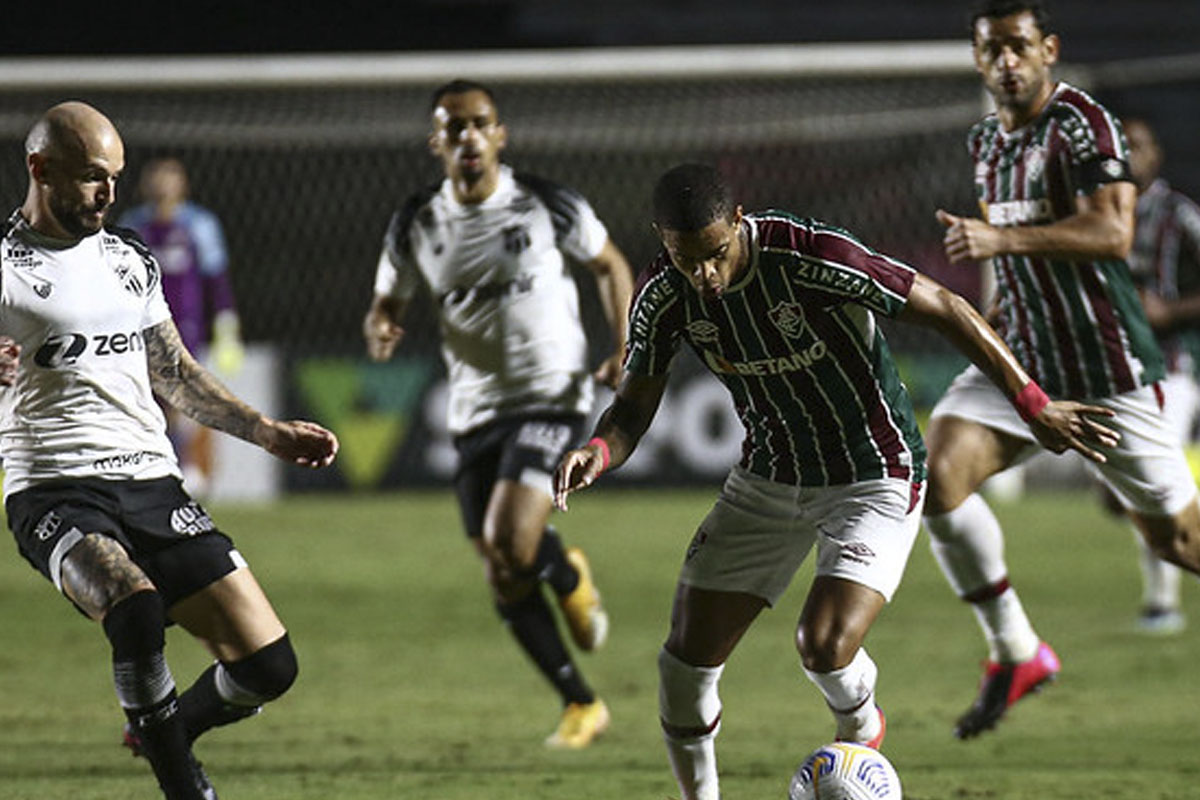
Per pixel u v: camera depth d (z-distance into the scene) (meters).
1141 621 34.94
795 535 17.55
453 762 22.88
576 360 25.67
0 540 47.94
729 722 25.98
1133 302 22.48
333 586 39.81
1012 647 22.98
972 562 22.62
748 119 57.88
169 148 58.97
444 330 25.78
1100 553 45.09
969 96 58.53
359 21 75.31
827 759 16.16
